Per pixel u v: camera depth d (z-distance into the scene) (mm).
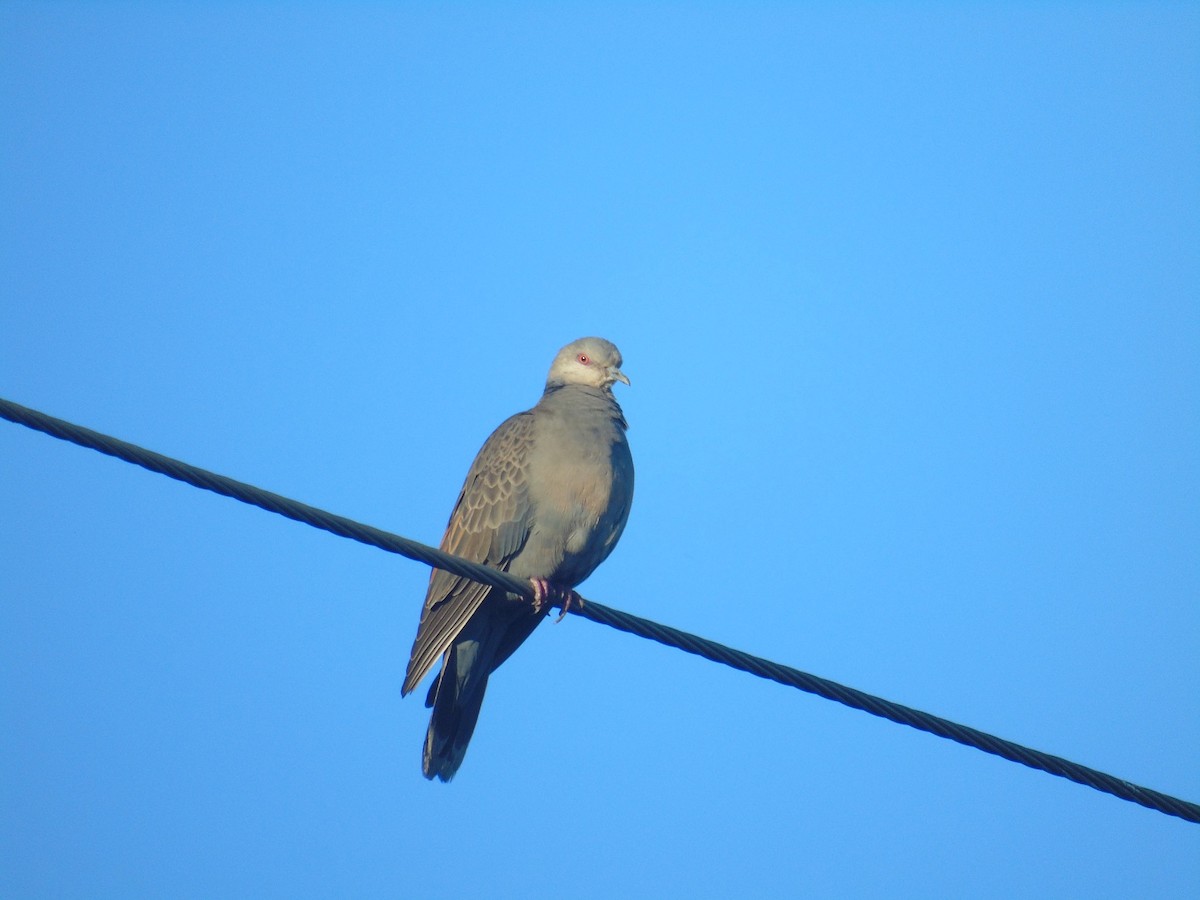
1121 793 9266
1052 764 9188
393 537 8828
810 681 9227
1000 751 9188
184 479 8047
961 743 9188
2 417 7457
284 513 8398
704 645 9352
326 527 8570
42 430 7578
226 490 8172
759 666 9312
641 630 9391
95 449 7734
